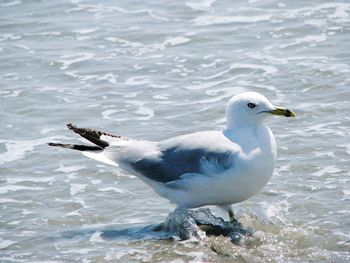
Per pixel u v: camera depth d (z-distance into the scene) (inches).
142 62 715.4
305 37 741.3
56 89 670.5
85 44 758.5
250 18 791.7
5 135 593.6
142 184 525.7
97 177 534.9
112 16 818.2
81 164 551.8
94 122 608.4
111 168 546.6
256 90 647.8
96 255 434.3
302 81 655.1
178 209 467.2
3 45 764.0
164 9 829.8
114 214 486.0
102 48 748.6
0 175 537.0
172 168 462.6
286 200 488.1
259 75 673.6
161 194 473.7
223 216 486.0
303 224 457.7
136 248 442.0
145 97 649.6
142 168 469.7
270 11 804.0
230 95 641.6
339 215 464.4
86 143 578.6
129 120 608.7
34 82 685.9
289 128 583.2
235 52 722.8
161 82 676.1
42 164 551.5
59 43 764.0
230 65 697.0
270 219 467.2
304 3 815.7
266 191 500.7
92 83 679.7
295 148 551.5
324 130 574.6
